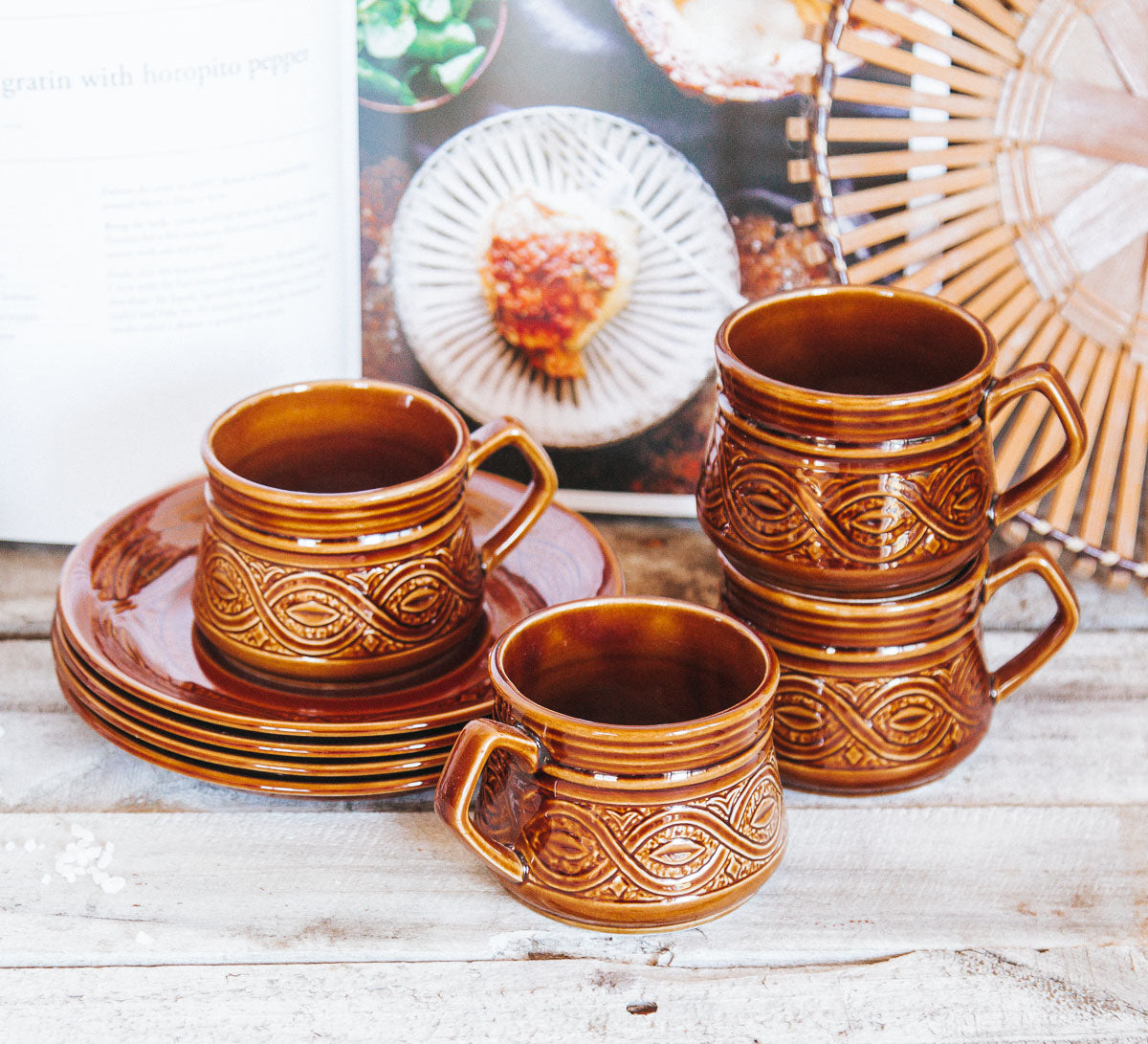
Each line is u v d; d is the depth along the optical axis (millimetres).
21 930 676
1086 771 743
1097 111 790
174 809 722
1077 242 805
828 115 797
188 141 789
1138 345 813
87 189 790
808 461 681
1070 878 702
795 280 822
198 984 663
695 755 646
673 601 688
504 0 799
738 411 696
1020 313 816
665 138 811
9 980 661
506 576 794
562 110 812
